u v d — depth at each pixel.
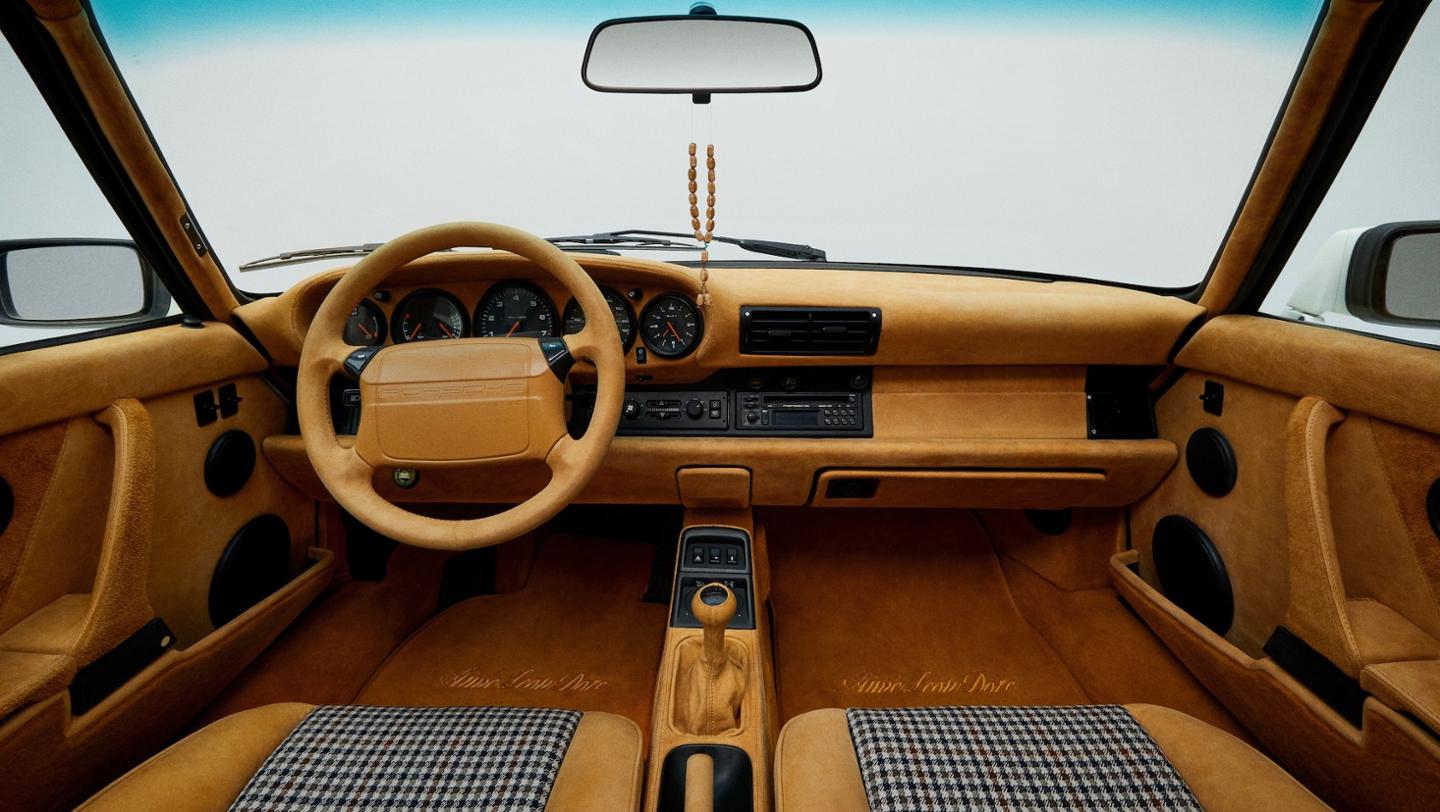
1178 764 0.99
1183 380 1.76
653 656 1.91
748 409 1.83
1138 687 1.70
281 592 1.76
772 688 1.71
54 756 1.14
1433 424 1.11
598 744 1.09
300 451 1.77
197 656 1.45
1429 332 1.28
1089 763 0.99
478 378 1.25
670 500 1.93
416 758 1.03
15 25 1.15
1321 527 1.26
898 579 2.25
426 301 1.71
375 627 1.91
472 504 2.28
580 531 2.51
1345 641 1.18
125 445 1.30
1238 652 1.46
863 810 0.96
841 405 1.83
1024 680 1.82
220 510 1.65
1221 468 1.60
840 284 1.79
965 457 1.77
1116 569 1.96
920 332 1.68
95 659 1.21
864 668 1.88
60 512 1.28
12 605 1.21
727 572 1.52
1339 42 1.15
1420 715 1.02
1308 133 1.26
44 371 1.21
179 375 1.50
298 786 0.97
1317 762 1.28
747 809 1.02
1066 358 1.74
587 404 1.82
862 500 1.92
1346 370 1.25
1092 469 1.81
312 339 1.26
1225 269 1.54
